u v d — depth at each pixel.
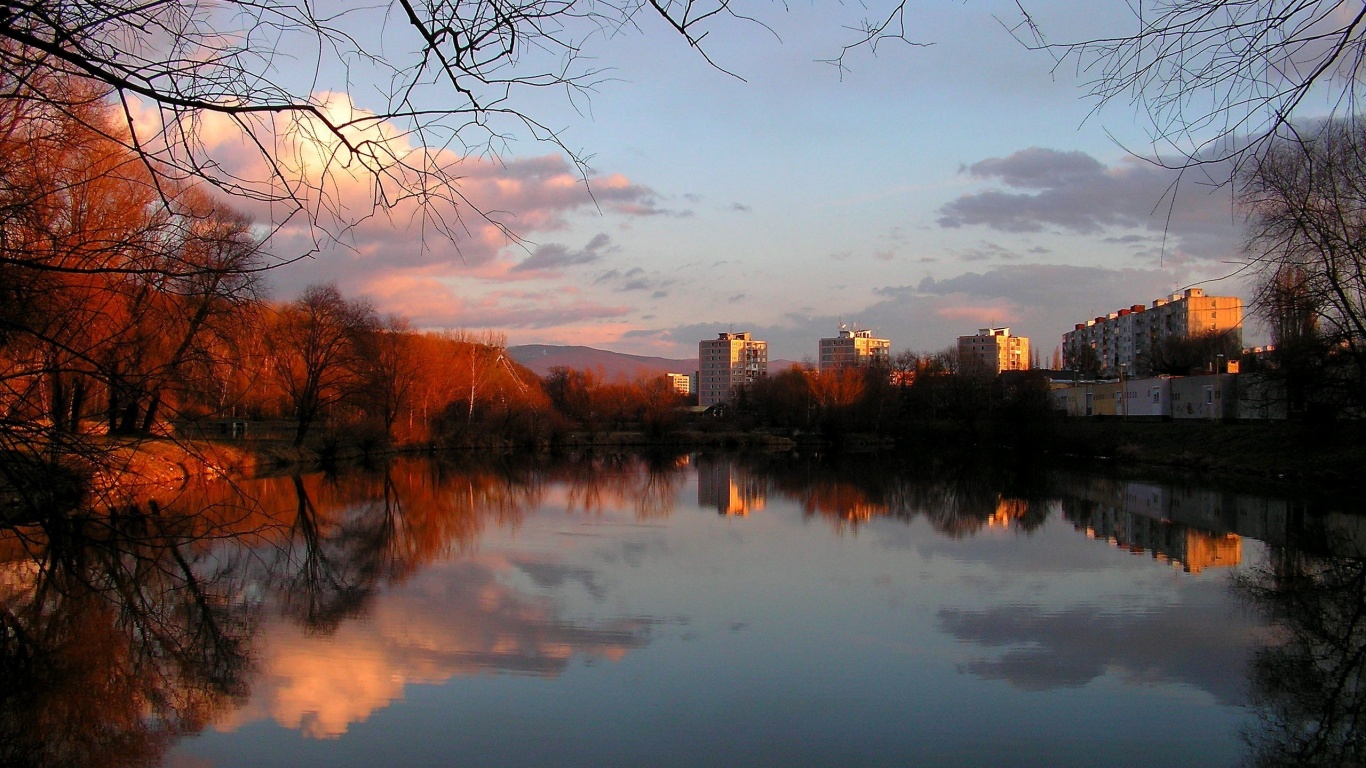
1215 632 11.85
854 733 8.39
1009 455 58.50
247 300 7.16
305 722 8.49
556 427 65.62
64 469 5.92
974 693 9.45
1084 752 8.02
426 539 19.58
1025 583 15.11
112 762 7.59
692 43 3.71
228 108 4.05
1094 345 111.19
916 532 21.58
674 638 11.45
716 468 46.50
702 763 7.71
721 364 175.25
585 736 8.25
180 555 16.58
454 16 3.76
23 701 8.91
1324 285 17.48
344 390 40.09
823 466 48.56
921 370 84.50
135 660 10.20
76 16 4.21
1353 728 8.52
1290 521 22.86
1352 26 3.53
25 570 12.69
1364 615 12.72
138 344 6.62
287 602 13.12
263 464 35.44
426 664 10.27
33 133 6.51
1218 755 7.96
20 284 5.91
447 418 58.47
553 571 15.95
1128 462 45.94
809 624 12.20
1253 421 43.03
